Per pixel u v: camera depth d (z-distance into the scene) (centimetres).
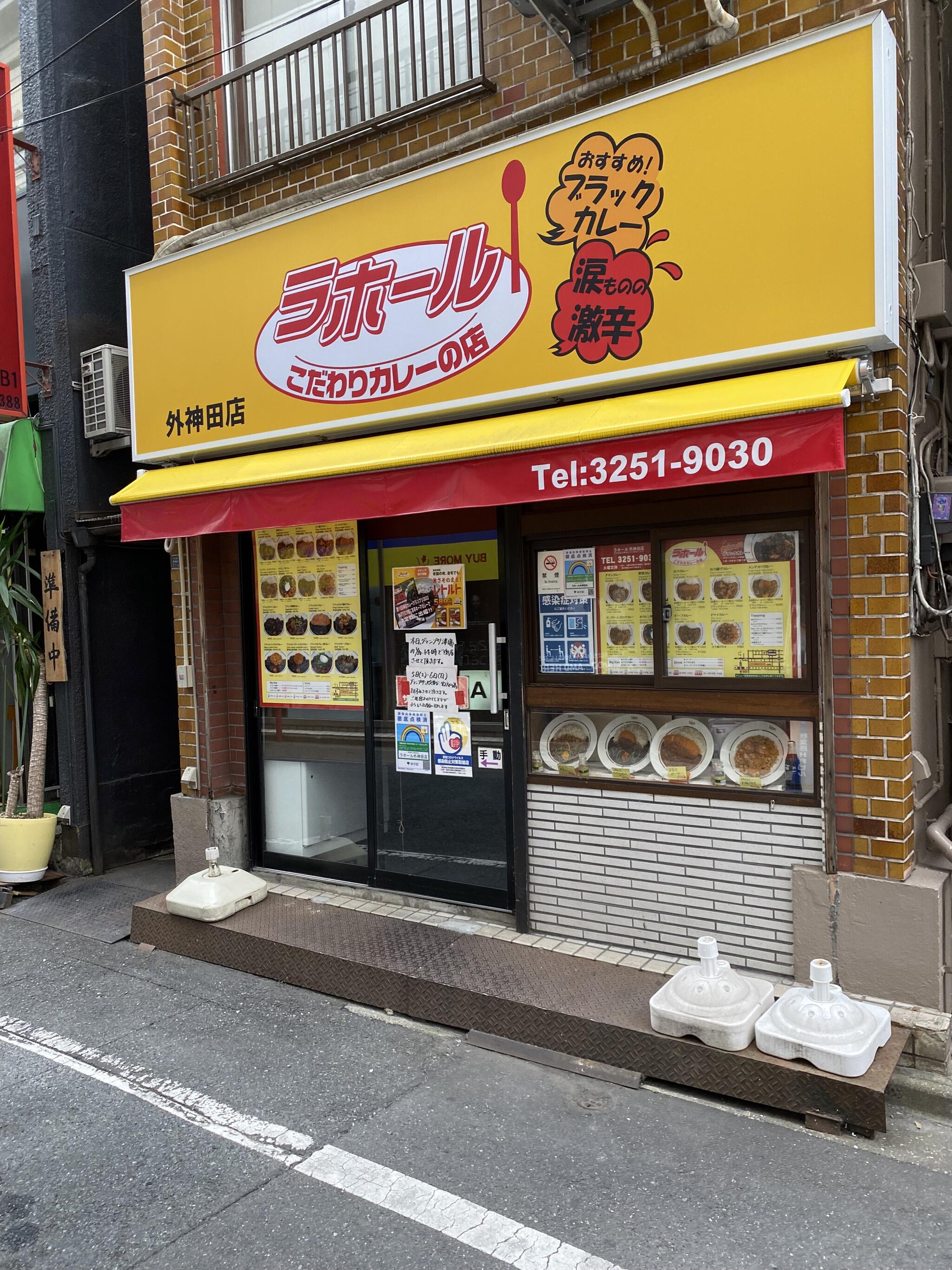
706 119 379
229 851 611
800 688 406
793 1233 279
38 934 575
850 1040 330
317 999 461
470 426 456
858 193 346
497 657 502
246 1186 312
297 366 523
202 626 607
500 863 507
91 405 666
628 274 403
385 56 529
